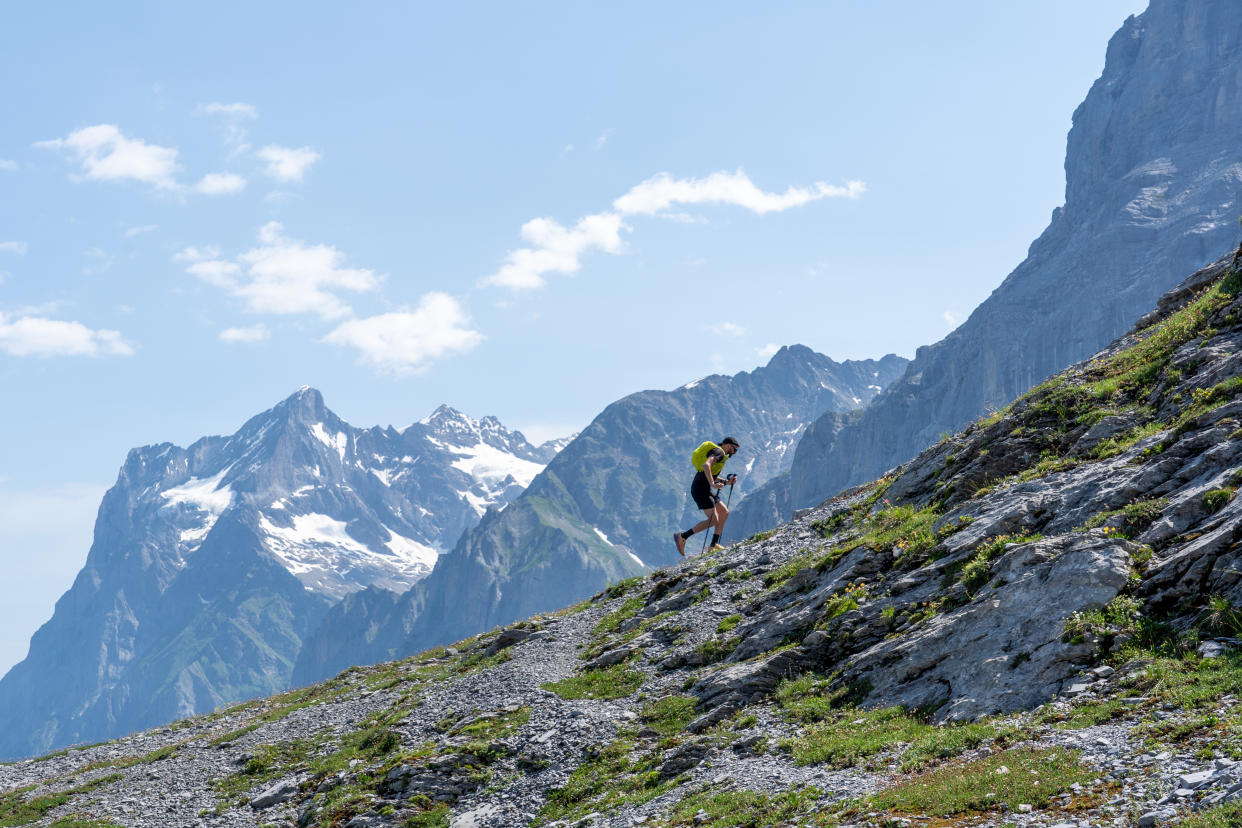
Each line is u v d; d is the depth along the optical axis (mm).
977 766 14648
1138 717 14602
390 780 25906
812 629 24703
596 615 37719
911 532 26719
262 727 37375
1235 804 11008
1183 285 36031
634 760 22297
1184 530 18609
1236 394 22656
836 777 16766
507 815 22328
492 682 31422
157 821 28781
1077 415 28359
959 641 19344
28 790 35719
